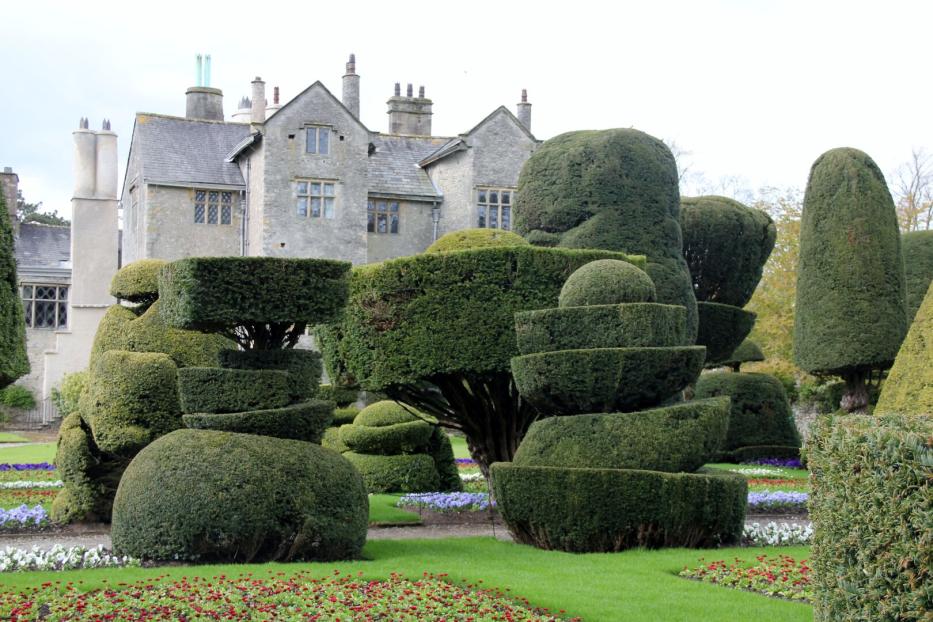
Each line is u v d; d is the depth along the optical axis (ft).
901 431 24.44
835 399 101.91
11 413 147.95
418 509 60.54
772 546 46.73
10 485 69.92
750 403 96.48
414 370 56.54
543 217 67.51
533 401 49.70
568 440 47.11
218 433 42.19
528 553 44.29
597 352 47.14
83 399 51.98
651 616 31.32
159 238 127.24
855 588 25.12
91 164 143.33
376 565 40.16
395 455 70.69
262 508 40.60
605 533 44.45
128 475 42.29
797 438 98.17
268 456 41.55
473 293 56.44
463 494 64.59
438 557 42.55
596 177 66.44
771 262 143.54
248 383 43.60
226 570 38.42
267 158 124.47
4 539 48.80
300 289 44.96
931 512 22.76
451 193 135.85
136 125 134.62
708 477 45.09
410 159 142.61
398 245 135.64
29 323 157.69
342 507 41.96
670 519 44.52
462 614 31.78
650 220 66.64
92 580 36.32
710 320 89.66
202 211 129.80
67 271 159.94
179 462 41.34
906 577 23.44
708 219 90.68
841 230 88.58
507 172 134.31
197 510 40.32
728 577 37.65
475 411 60.03
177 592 33.99
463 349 56.13
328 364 60.64
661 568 39.83
